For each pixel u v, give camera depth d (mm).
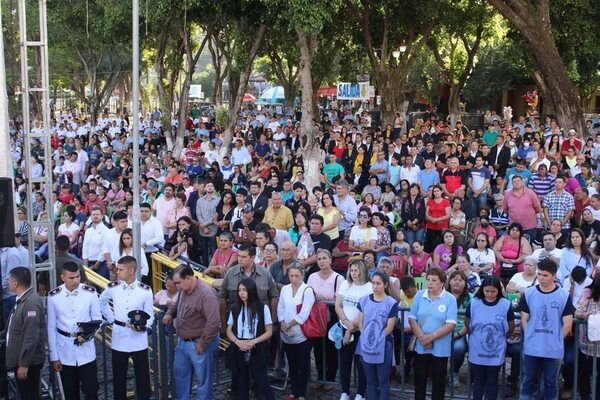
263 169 18656
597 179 14766
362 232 11531
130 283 7660
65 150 26250
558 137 18078
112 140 29734
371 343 7465
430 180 15672
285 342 8094
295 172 17562
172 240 12789
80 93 53312
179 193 13578
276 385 8781
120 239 10805
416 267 11281
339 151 21188
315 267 10086
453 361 7918
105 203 16484
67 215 13648
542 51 21250
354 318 7836
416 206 13562
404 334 8406
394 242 11672
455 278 8469
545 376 7473
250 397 8367
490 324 7398
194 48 38781
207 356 7699
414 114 38688
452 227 13273
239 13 21172
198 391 7703
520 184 12773
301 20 16875
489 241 11477
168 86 34219
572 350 7945
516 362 8328
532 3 23172
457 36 34438
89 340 7430
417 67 42719
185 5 19828
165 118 28250
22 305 7066
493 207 14828
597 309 7594
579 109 21516
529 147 18094
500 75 41688
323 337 8406
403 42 33281
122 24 27188
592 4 25031
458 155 18000
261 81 68062
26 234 11844
